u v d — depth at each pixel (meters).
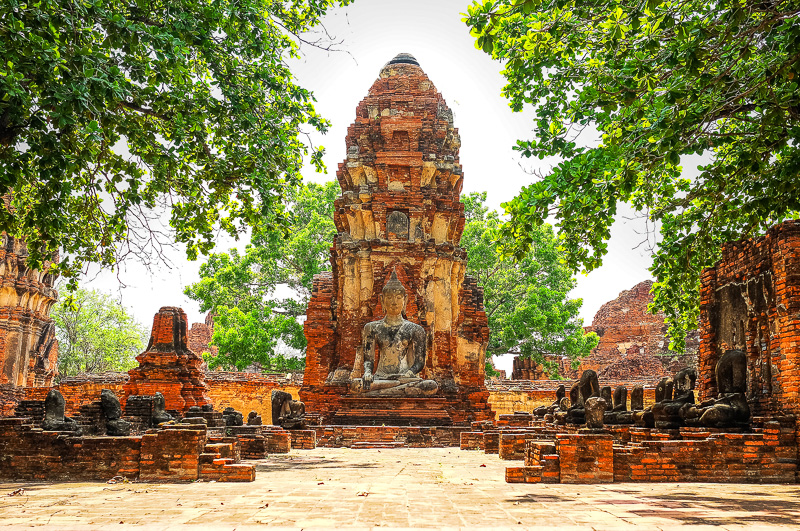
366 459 18.09
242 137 17.09
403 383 27.75
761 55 12.44
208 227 18.23
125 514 8.66
